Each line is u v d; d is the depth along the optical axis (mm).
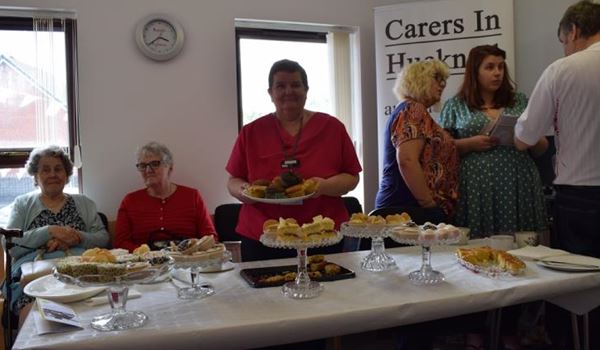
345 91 3297
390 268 1562
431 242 1412
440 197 2119
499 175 2309
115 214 2812
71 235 2322
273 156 1810
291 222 1357
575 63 1769
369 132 3277
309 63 3289
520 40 3055
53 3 2699
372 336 2758
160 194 2596
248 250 1819
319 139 1833
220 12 2949
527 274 1449
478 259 1525
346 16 3211
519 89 3066
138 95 2826
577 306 1468
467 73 2430
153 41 2814
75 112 2826
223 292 1342
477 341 2377
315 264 1565
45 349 977
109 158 2795
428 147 2068
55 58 2795
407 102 2125
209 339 1058
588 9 1870
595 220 1738
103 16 2760
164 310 1190
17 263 2275
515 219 2309
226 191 2988
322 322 1131
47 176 2400
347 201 2906
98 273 1110
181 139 2904
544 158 2688
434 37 2979
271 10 3049
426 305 1224
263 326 1088
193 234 2596
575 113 1779
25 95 2770
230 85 2982
